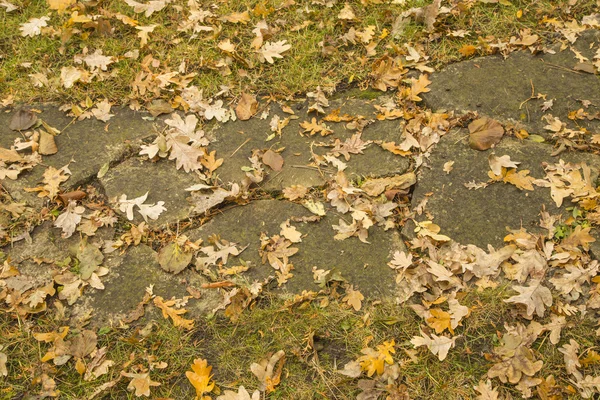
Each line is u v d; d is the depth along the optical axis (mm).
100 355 2098
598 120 2857
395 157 2740
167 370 2090
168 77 3080
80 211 2518
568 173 2604
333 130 2873
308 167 2713
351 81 3129
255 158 2730
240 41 3312
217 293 2279
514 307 2213
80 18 3287
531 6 3459
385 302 2236
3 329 2178
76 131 2859
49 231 2475
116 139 2826
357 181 2654
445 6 3453
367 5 3508
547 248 2346
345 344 2139
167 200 2592
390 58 3164
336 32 3379
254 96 3057
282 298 2256
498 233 2430
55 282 2299
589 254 2342
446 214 2496
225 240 2441
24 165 2691
